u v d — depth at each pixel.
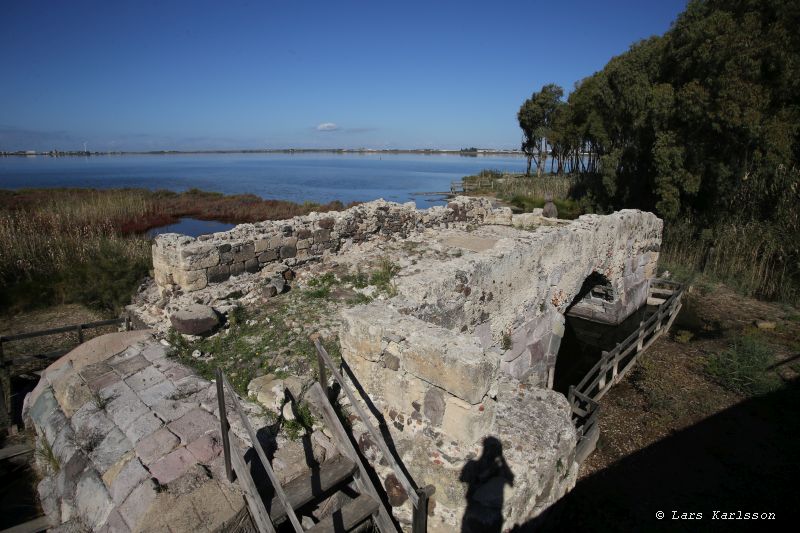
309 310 6.55
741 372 7.91
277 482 2.96
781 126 12.26
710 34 13.44
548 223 13.36
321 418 4.18
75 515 3.78
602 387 7.52
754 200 13.68
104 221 17.25
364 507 3.37
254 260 7.67
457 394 3.37
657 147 14.72
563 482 4.11
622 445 6.39
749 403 7.14
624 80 17.73
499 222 13.76
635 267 11.18
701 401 7.29
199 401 4.51
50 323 8.71
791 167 13.40
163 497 3.28
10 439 5.08
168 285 7.17
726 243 13.02
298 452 3.77
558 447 3.84
